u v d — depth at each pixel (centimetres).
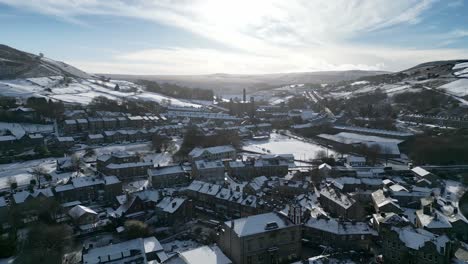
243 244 9306
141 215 13062
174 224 12550
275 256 9706
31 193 13362
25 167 18588
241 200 13388
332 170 18462
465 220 11431
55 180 16788
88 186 14988
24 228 11894
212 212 13950
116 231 12238
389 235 9462
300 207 10844
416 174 18062
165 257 9912
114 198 14988
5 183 15888
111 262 9362
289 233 9956
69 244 11006
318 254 10462
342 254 9800
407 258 9069
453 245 8981
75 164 18775
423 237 9181
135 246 10156
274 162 19112
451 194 15375
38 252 10025
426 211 11931
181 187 16800
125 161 19200
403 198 14300
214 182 16675
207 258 9188
